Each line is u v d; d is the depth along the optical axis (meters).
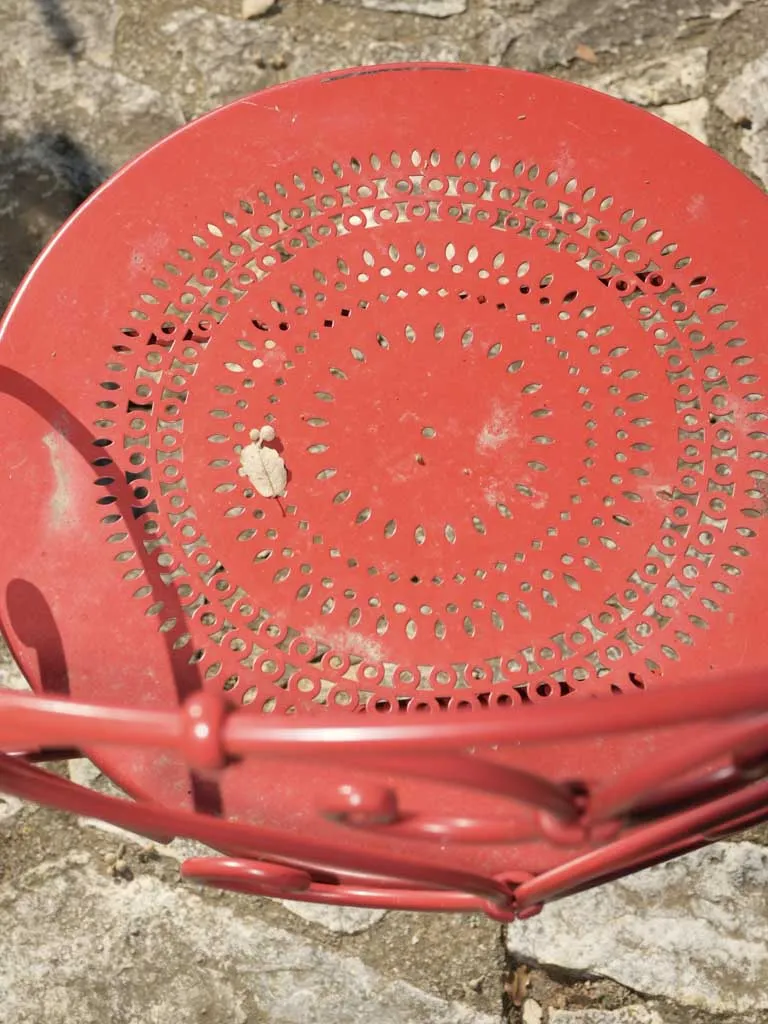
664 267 0.61
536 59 0.95
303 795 0.54
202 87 0.95
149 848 0.82
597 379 0.59
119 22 0.96
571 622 0.56
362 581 0.57
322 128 0.62
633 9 0.96
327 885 0.58
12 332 0.59
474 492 0.58
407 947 0.81
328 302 0.60
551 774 0.54
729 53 0.95
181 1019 0.79
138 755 0.54
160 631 0.56
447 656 0.56
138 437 0.59
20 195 0.92
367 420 0.59
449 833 0.41
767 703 0.36
